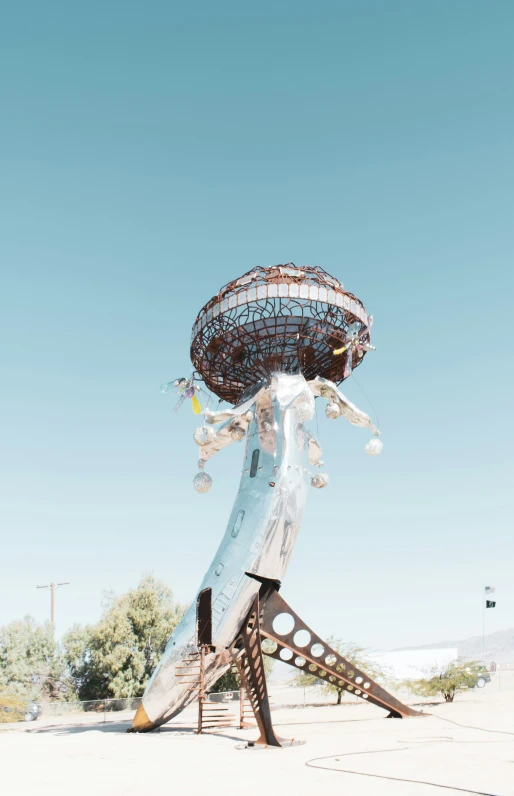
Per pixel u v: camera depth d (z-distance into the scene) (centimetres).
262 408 2658
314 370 2788
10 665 5872
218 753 1911
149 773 1572
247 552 2481
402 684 4459
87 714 4278
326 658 2584
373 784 1308
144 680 5534
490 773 1396
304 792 1249
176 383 2692
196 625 2556
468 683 4222
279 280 2566
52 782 1477
